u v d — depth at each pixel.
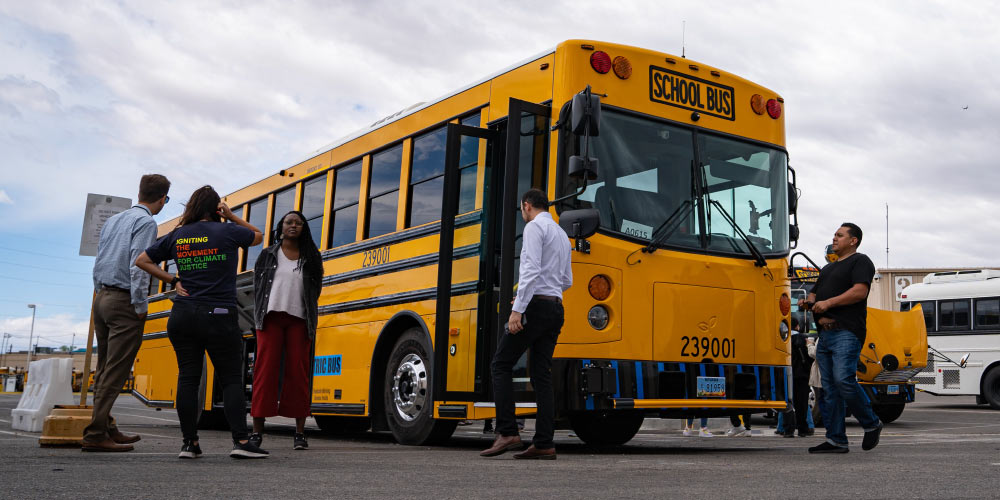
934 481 4.77
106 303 6.59
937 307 22.06
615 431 9.31
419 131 9.16
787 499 3.96
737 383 7.77
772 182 8.47
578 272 7.08
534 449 6.37
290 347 7.16
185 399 5.96
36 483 4.32
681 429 13.98
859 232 7.38
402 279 8.90
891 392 14.86
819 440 10.75
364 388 9.17
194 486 4.27
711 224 7.89
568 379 6.96
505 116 8.02
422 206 8.88
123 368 6.62
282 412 7.18
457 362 7.96
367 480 4.70
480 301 7.78
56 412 7.12
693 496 4.06
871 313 14.82
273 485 4.38
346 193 10.31
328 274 10.30
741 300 7.91
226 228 6.02
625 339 7.22
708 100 8.19
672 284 7.54
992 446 8.45
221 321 5.89
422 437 8.33
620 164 7.52
